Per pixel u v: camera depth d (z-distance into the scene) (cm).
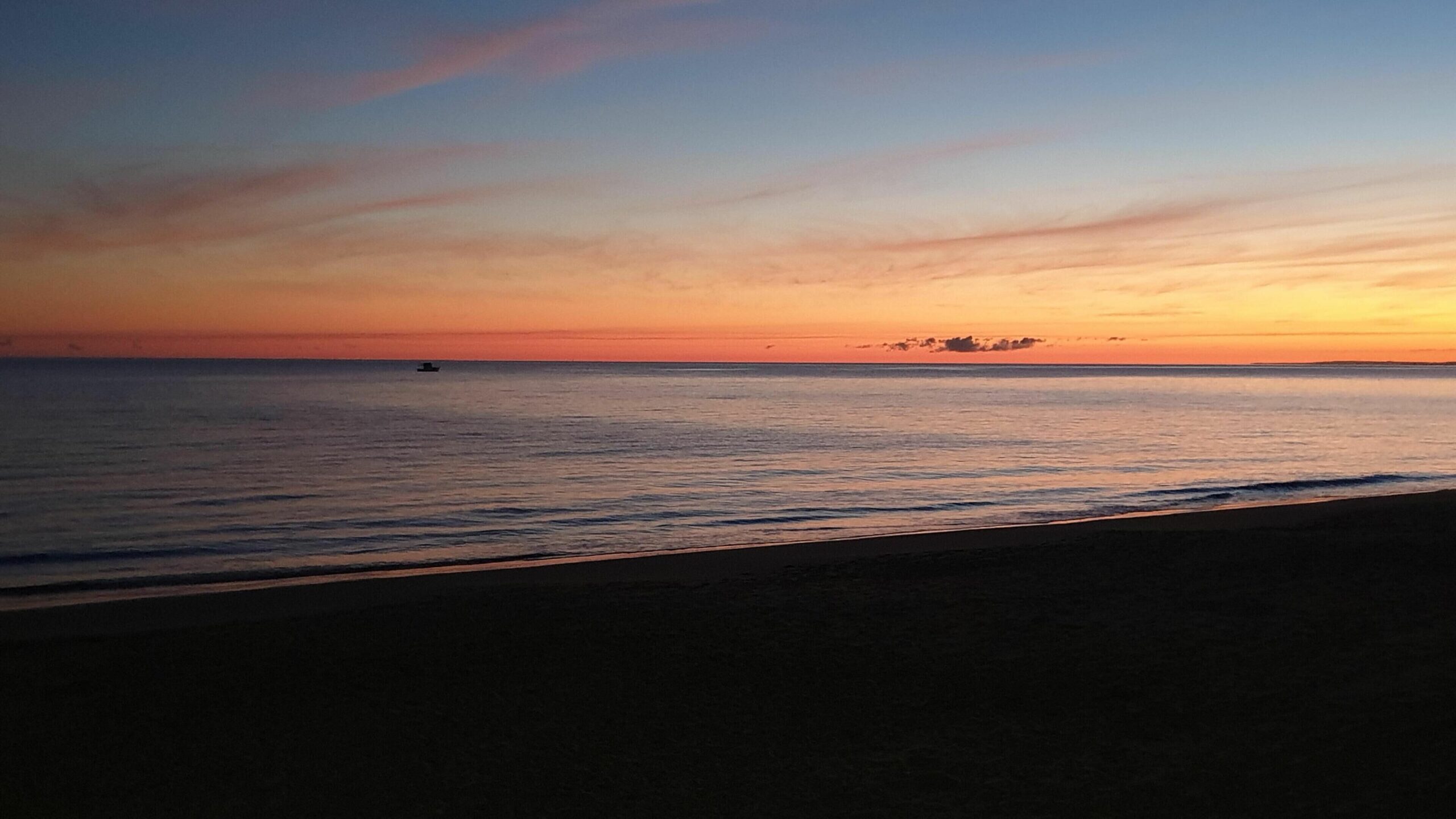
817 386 14138
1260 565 1450
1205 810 640
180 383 11675
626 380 16875
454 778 721
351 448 4047
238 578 1639
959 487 2900
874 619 1180
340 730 821
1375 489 2816
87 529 2173
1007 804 662
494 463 3525
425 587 1422
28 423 5216
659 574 1509
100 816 660
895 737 801
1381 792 651
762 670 982
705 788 700
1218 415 6631
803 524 2262
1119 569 1459
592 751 773
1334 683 895
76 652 1043
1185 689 899
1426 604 1195
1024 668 977
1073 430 5191
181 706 880
